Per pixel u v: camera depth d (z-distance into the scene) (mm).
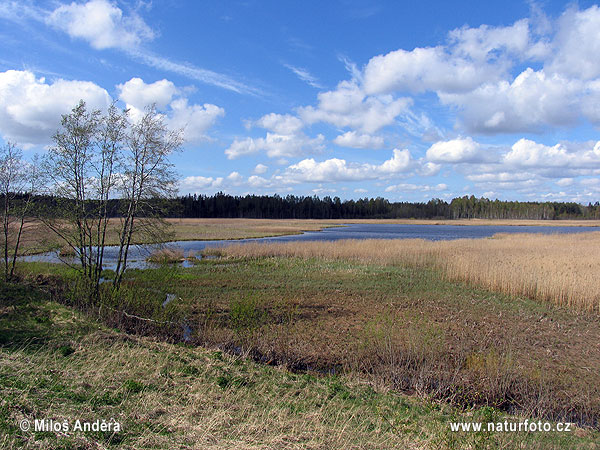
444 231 73312
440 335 11477
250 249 30641
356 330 11945
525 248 30609
